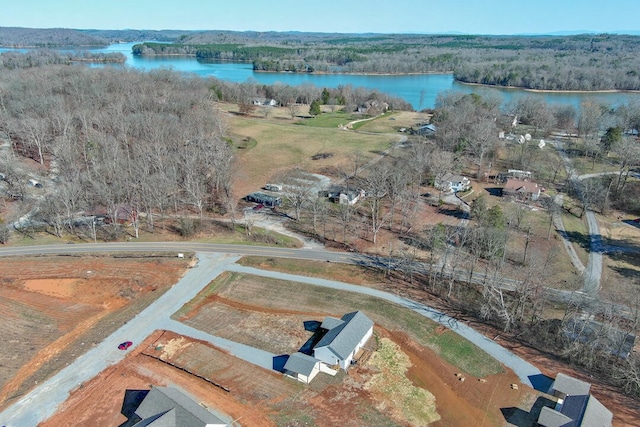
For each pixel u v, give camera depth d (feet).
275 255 239.91
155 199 283.18
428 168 361.51
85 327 184.75
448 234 253.44
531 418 143.95
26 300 201.16
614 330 167.12
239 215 288.30
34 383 154.71
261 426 139.03
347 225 273.95
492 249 228.02
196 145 343.46
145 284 214.07
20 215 277.85
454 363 167.43
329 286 212.64
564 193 330.95
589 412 134.72
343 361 159.94
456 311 196.44
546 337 180.55
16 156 350.43
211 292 208.03
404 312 194.29
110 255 238.27
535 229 273.13
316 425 139.85
